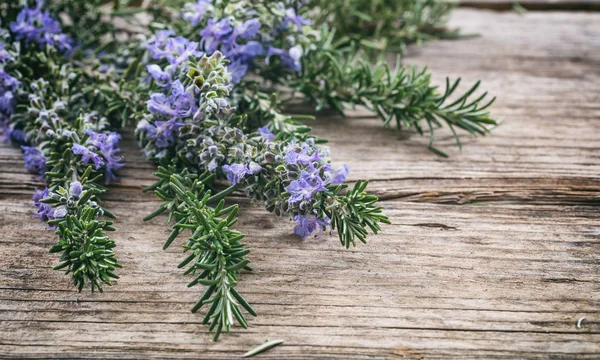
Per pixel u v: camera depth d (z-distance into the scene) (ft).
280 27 1.77
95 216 1.58
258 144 1.54
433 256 1.58
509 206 1.71
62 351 1.41
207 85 1.54
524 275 1.55
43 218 1.59
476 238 1.63
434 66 2.10
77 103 1.73
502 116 1.94
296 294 1.50
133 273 1.52
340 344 1.43
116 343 1.42
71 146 1.60
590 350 1.44
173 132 1.63
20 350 1.41
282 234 1.61
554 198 1.73
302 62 1.84
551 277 1.55
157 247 1.57
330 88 1.86
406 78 1.93
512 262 1.58
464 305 1.49
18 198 1.67
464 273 1.55
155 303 1.48
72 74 1.73
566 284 1.54
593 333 1.46
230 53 1.70
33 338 1.42
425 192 1.73
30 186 1.70
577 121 1.93
